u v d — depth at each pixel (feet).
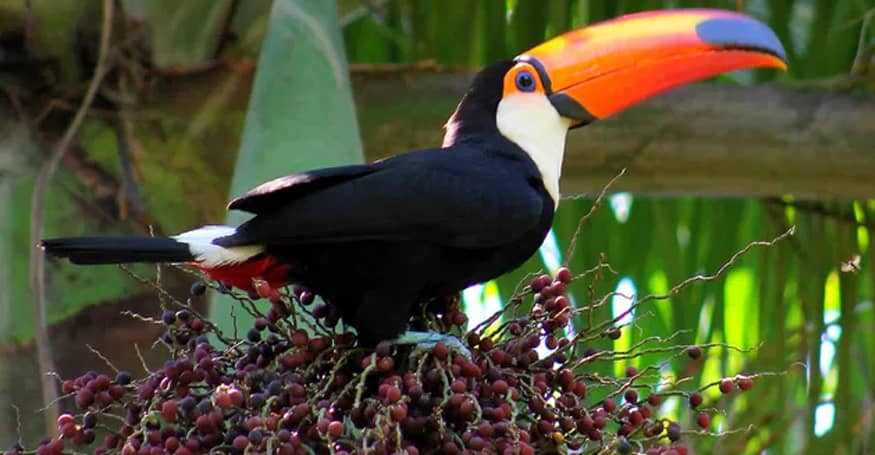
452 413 25.95
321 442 25.62
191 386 26.50
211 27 37.76
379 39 46.29
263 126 31.01
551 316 27.81
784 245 44.42
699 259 45.42
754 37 34.68
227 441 25.32
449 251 30.53
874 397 44.21
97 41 37.35
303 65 31.32
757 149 39.50
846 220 43.83
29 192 35.78
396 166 30.83
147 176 36.63
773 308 44.70
